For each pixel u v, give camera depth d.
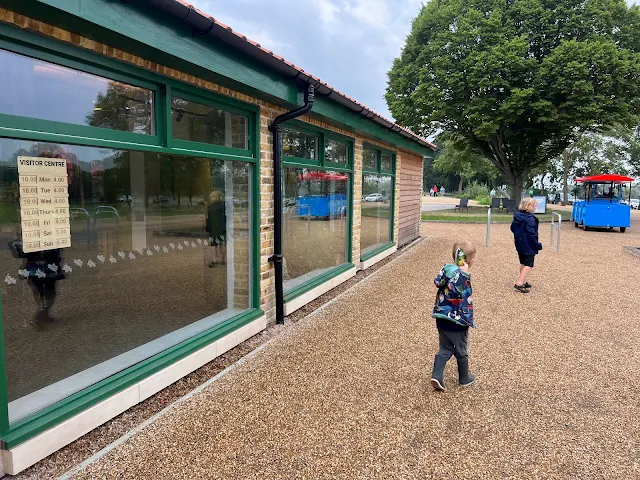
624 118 20.34
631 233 16.14
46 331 4.07
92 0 2.49
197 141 3.94
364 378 3.83
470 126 22.80
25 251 3.58
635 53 19.59
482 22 20.69
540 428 3.09
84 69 2.86
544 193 49.22
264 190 4.86
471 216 22.92
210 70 3.49
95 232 5.19
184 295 5.16
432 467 2.65
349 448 2.82
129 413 3.18
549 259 10.05
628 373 4.00
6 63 2.51
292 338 4.78
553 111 19.48
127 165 5.39
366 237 8.79
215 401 3.38
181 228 5.43
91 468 2.56
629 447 2.88
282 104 4.93
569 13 20.17
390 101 25.53
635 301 6.47
